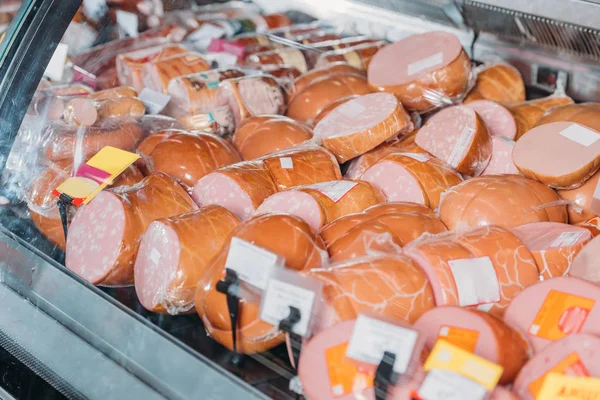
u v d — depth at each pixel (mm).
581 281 1165
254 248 1218
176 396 1229
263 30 2658
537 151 1649
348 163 1980
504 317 1194
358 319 1083
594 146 1605
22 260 1643
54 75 1979
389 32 2432
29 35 1828
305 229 1304
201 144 1853
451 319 1116
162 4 2486
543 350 1068
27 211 1740
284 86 2379
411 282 1225
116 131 1933
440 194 1682
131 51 2377
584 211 1645
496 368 975
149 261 1458
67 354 1420
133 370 1316
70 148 1838
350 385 1092
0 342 1534
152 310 1439
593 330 1106
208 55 2488
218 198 1651
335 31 2564
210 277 1285
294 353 1201
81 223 1606
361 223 1403
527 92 2258
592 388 979
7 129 1760
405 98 2031
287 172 1730
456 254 1287
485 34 2264
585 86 2100
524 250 1347
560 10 1875
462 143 1776
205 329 1351
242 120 2150
